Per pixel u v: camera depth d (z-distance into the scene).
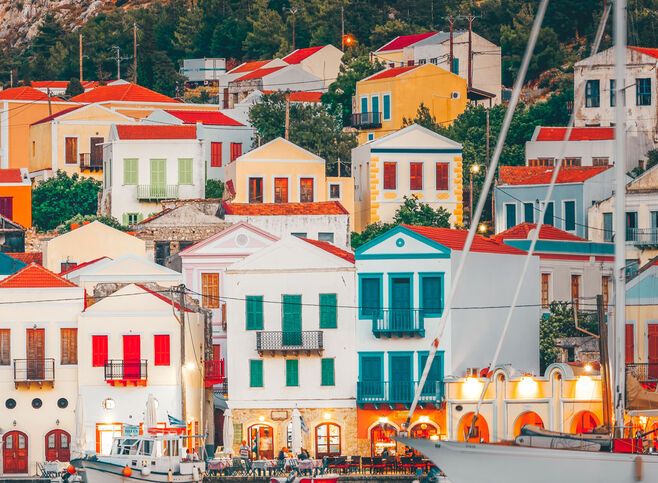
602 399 176.38
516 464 152.38
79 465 181.25
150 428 182.88
